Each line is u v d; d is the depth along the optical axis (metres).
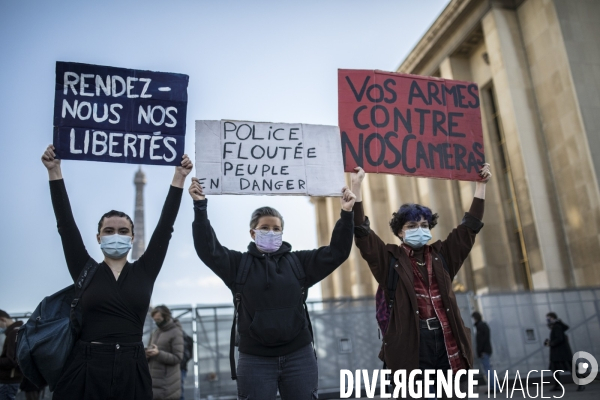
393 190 37.38
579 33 25.92
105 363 3.96
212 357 13.60
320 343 14.31
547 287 24.16
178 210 4.57
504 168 30.20
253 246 4.66
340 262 4.62
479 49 32.28
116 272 4.35
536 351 15.18
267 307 4.29
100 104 5.03
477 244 30.02
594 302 16.16
